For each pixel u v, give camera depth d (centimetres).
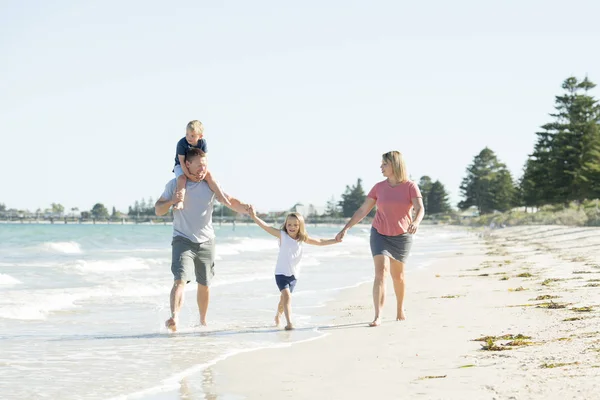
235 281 1717
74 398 561
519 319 904
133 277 1784
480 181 17662
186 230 947
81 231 8012
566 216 6419
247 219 17088
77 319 1045
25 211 18125
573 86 9194
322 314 1115
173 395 566
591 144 8831
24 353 759
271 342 832
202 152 920
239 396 559
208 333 912
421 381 577
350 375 621
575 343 681
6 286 1481
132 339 856
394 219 963
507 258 2461
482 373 583
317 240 988
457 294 1296
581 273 1552
